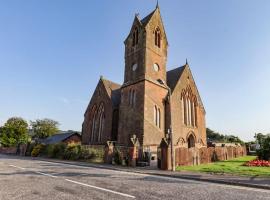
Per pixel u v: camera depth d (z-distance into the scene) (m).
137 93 35.28
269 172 18.14
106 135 39.44
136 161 24.88
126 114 36.28
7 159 33.53
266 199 9.27
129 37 40.62
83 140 45.59
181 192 10.34
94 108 45.25
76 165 25.41
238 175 16.72
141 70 35.88
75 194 9.44
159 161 22.50
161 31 40.66
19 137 75.81
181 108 38.66
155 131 33.97
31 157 42.84
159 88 36.88
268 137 30.33
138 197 9.03
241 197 9.56
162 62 39.38
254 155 46.94
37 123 91.31
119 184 12.21
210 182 14.36
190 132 39.16
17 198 8.70
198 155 27.38
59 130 95.94
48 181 12.78
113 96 43.56
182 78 40.38
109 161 27.48
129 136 34.50
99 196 9.10
